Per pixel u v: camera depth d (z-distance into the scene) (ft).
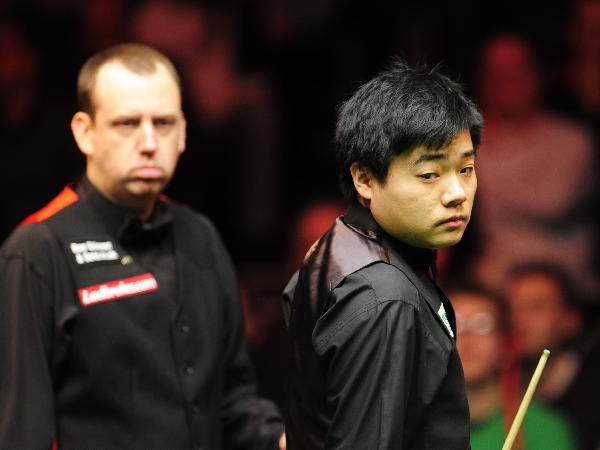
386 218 25.59
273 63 63.05
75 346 31.17
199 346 33.22
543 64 62.95
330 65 63.87
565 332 49.85
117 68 31.91
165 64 32.78
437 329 25.49
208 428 33.04
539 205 60.80
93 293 31.55
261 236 61.93
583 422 48.34
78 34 59.88
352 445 24.30
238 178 61.87
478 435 43.60
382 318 24.50
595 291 59.47
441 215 24.94
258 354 49.62
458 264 55.36
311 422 26.43
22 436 29.84
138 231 32.65
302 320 26.55
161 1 61.26
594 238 61.31
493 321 43.78
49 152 57.11
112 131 31.71
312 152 62.95
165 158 32.17
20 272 30.96
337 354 24.89
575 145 61.26
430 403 25.07
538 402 46.26
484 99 61.87
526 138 61.11
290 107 63.16
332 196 62.59
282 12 63.98
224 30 62.34
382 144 25.04
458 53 64.23
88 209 32.55
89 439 30.99
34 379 30.32
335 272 25.72
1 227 55.98
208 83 61.57
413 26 64.54
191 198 60.75
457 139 24.86
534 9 64.75
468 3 64.95
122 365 31.53
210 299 33.96
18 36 58.18
